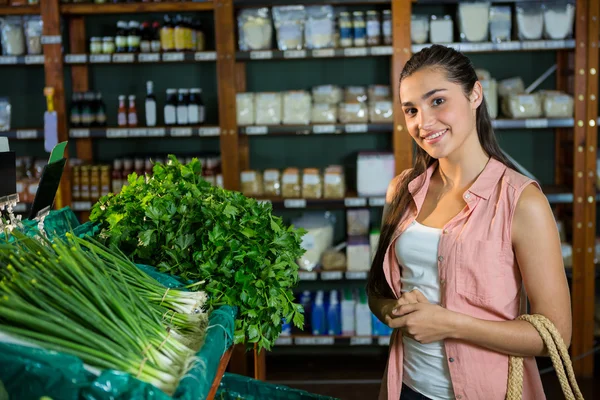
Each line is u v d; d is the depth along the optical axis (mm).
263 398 1929
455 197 1636
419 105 1544
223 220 1595
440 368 1596
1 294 1152
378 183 3852
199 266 1579
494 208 1550
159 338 1248
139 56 3791
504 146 4227
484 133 1649
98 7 3818
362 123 3850
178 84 4250
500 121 3750
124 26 3908
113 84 4258
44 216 1724
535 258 1488
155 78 4246
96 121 4012
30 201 3963
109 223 1780
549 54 4102
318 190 3877
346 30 3826
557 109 3768
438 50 1558
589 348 3855
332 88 3945
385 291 1798
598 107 3971
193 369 1133
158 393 994
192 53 3787
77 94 3990
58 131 3875
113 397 983
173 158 1881
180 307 1442
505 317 1547
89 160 4230
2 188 1486
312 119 3902
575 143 3742
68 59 3826
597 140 4059
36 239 1408
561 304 1481
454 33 4000
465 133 1558
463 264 1549
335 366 4113
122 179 3982
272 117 3887
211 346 1239
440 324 1482
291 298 1689
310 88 4219
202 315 1427
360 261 3855
